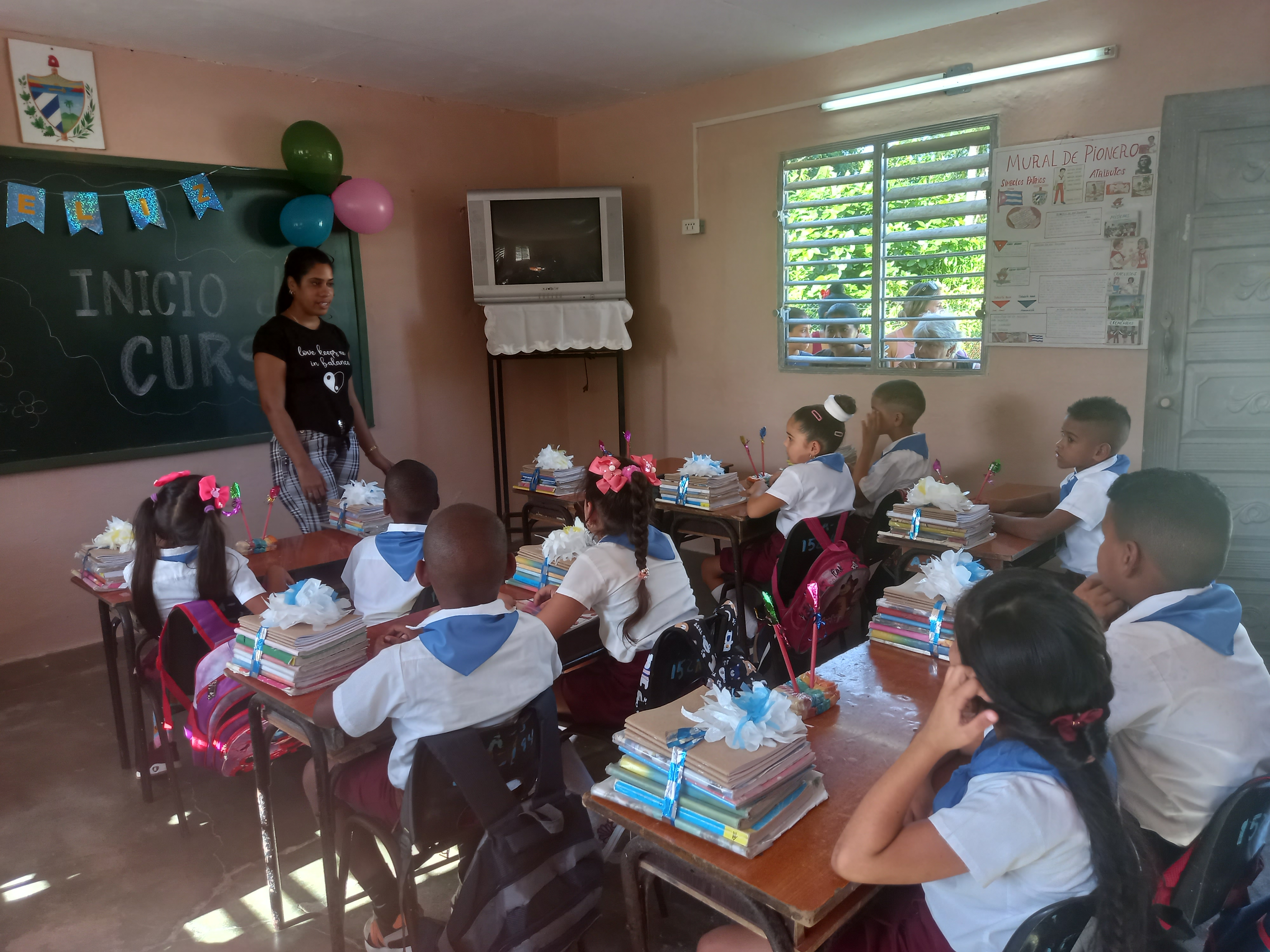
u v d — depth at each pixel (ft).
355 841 5.70
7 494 11.36
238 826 7.68
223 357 13.07
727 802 3.66
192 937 6.25
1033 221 11.37
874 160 12.75
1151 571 4.47
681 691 5.80
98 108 11.55
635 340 16.49
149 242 12.14
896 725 4.77
